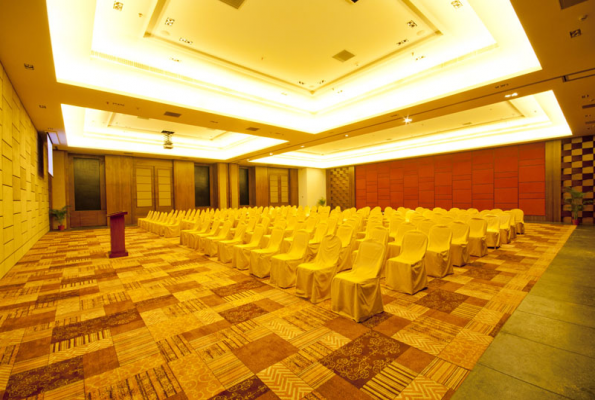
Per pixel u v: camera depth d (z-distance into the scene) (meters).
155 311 3.61
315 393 2.05
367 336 2.87
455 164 14.85
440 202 15.45
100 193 14.18
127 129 11.72
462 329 2.95
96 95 6.29
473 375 2.16
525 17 3.89
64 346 2.78
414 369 2.30
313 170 21.16
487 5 4.35
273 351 2.63
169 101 6.95
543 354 2.39
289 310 3.58
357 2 4.54
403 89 7.54
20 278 5.11
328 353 2.57
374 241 3.76
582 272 4.61
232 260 5.91
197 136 13.40
